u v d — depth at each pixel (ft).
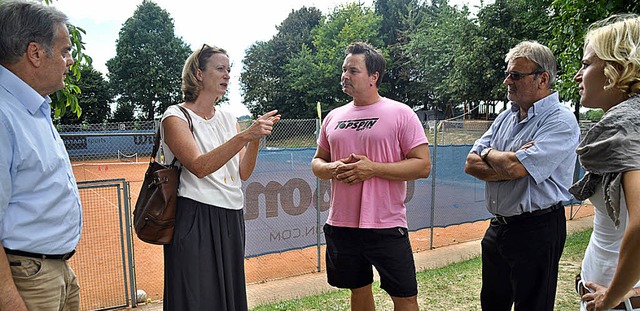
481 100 94.73
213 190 7.00
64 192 5.35
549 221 7.33
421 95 142.51
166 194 6.61
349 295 13.75
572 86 14.37
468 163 8.41
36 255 5.10
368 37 147.54
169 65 164.14
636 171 3.59
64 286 5.59
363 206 7.98
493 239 8.14
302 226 18.24
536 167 7.07
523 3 79.00
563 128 7.21
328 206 19.04
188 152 6.54
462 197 23.54
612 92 4.28
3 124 4.65
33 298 5.13
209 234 6.93
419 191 21.71
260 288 16.31
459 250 21.57
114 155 76.59
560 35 15.14
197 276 6.78
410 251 8.28
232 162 7.48
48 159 5.10
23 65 4.99
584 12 13.47
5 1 4.99
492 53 83.05
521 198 7.36
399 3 163.43
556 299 12.51
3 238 4.83
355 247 8.29
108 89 155.94
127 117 156.25
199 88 7.20
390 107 8.19
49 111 5.48
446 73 118.01
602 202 4.53
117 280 17.56
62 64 5.32
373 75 8.14
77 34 10.11
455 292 13.58
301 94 159.02
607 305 4.11
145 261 21.99
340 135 8.37
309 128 22.25
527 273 7.47
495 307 8.54
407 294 8.06
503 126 8.32
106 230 24.32
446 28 113.70
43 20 5.05
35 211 4.98
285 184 17.63
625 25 4.12
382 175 7.72
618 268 3.77
